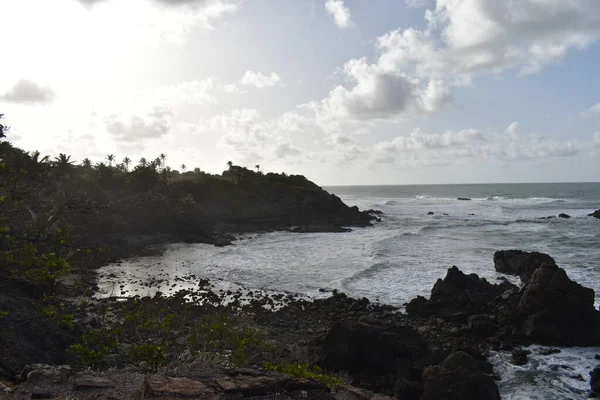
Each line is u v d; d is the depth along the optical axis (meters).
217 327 10.81
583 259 36.16
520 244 45.94
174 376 5.57
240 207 84.69
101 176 73.69
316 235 61.91
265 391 5.21
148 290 29.22
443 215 87.50
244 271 35.81
